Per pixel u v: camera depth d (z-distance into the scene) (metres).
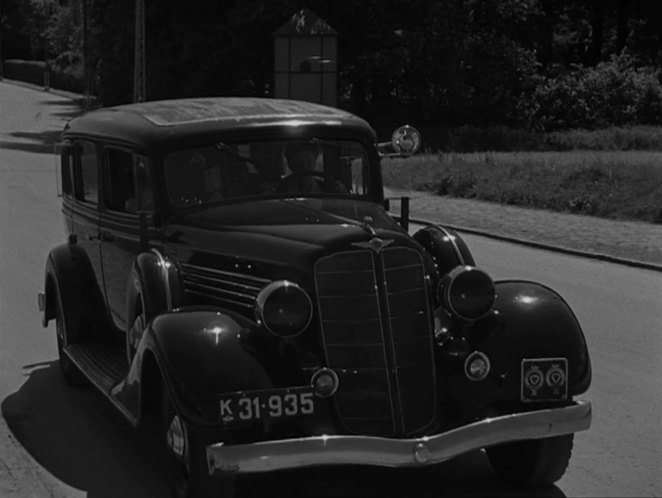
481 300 5.39
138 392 5.43
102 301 7.50
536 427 5.14
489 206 19.44
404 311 5.28
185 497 5.23
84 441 6.70
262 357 5.03
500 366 5.33
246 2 37.03
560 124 40.66
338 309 5.18
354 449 4.85
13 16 112.62
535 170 21.34
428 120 39.88
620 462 6.16
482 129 35.28
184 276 6.05
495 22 41.31
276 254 5.38
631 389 7.71
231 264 5.65
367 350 5.18
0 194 20.44
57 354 8.98
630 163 21.12
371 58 36.78
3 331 9.72
